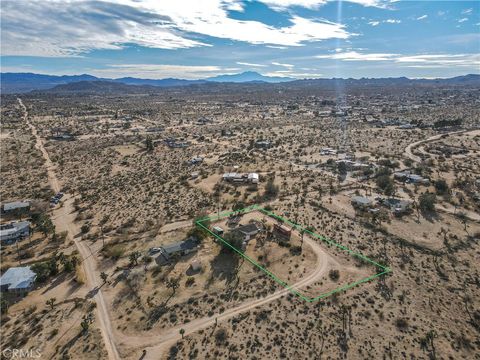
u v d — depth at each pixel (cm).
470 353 4484
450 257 6656
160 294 5525
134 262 6381
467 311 5256
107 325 4878
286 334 4709
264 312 5116
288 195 9881
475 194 9919
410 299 5475
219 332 4722
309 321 4944
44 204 9044
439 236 7481
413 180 11188
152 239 7325
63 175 11962
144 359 4294
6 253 6750
